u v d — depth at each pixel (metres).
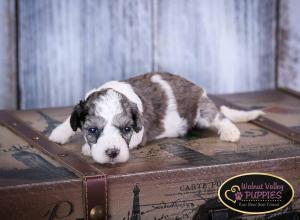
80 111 1.88
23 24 2.52
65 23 2.58
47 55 2.58
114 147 1.77
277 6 2.82
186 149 1.96
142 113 1.97
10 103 2.58
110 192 1.69
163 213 1.76
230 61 2.82
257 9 2.79
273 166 1.83
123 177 1.69
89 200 1.66
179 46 2.74
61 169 1.74
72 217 1.67
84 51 2.63
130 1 2.63
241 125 2.26
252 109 2.47
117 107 1.85
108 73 2.68
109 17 2.62
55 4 2.55
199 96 2.19
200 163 1.80
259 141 2.05
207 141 2.06
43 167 1.75
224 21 2.77
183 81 2.19
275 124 2.23
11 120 2.25
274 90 2.84
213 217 1.81
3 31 2.50
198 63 2.78
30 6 2.51
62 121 2.28
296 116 2.37
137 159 1.85
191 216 1.79
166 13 2.68
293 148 1.96
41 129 2.17
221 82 2.83
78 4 2.58
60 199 1.64
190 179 1.76
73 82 2.64
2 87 2.55
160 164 1.79
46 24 2.55
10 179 1.64
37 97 2.61
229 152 1.92
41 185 1.61
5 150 1.92
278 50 2.87
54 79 2.62
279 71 2.89
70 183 1.64
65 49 2.60
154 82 2.13
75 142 2.03
